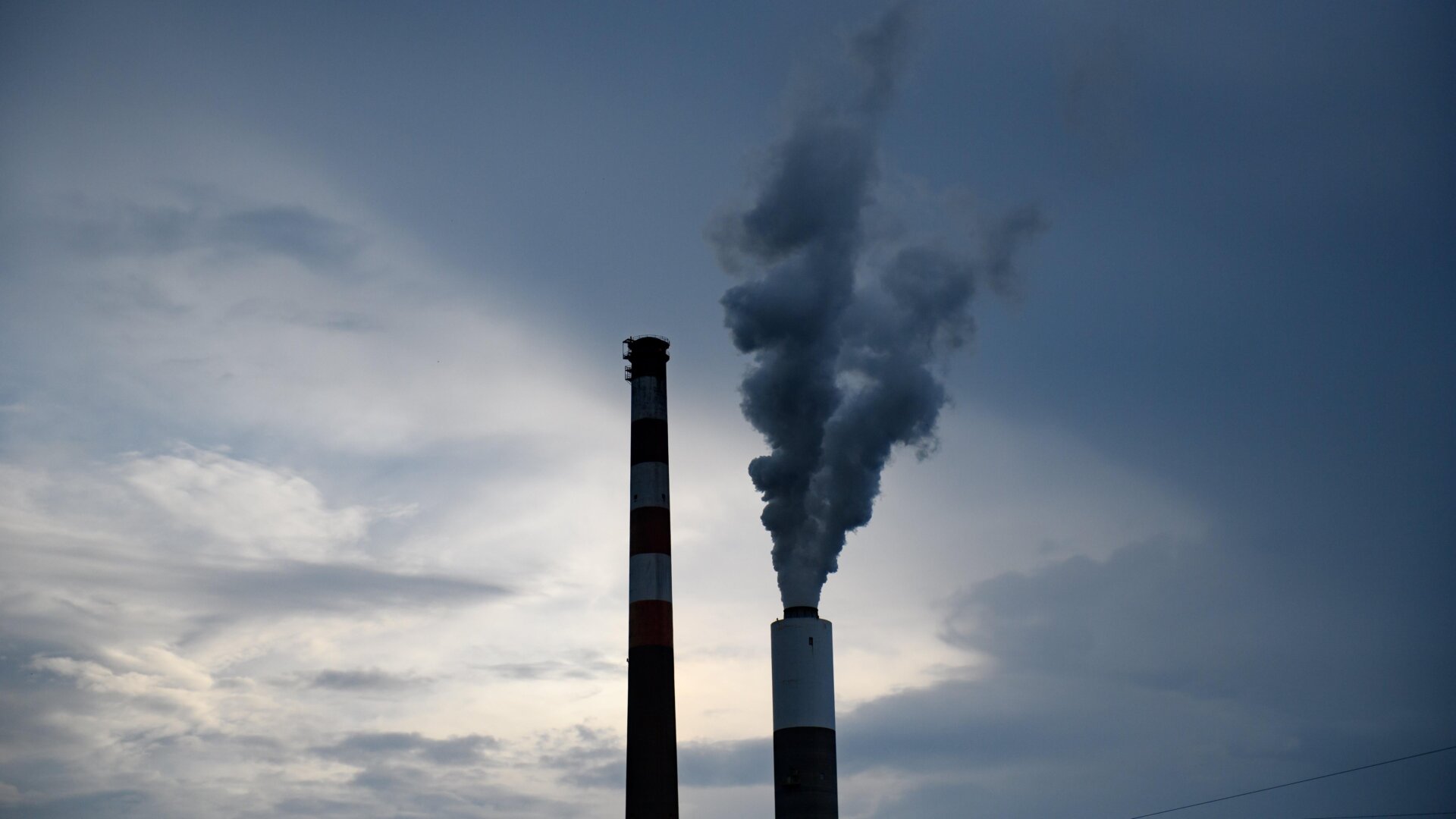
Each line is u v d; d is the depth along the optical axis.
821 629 85.75
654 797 90.19
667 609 94.56
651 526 95.81
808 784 81.25
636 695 92.50
